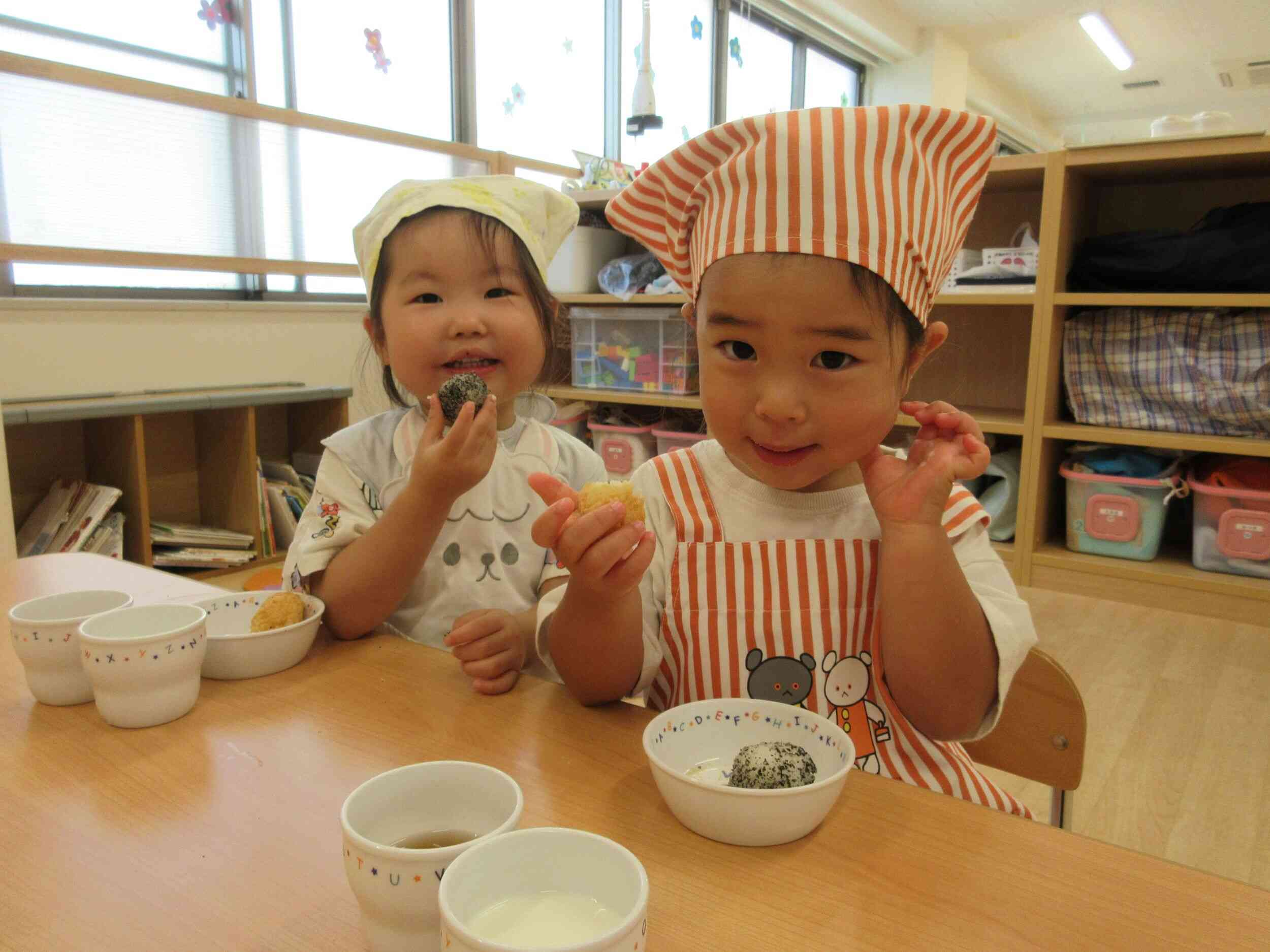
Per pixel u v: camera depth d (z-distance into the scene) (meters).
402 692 0.66
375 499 0.95
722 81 5.21
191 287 2.86
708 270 0.60
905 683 0.65
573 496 0.58
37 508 2.39
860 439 0.60
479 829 0.43
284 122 2.81
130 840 0.46
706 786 0.44
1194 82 7.72
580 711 0.63
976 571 0.72
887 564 0.66
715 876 0.43
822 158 0.55
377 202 0.98
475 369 0.94
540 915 0.36
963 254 2.64
